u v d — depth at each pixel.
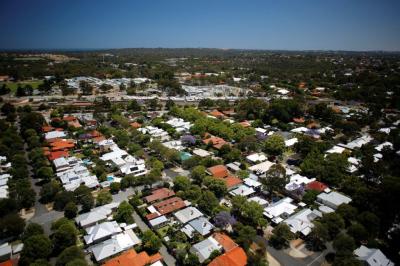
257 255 63.38
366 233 71.44
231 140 151.62
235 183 101.62
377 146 137.38
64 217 81.44
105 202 88.69
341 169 110.88
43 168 106.31
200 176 102.12
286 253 70.62
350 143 143.25
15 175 102.38
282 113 181.50
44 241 65.50
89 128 159.00
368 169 106.44
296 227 77.75
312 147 128.88
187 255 66.56
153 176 99.50
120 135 145.62
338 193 96.88
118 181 104.12
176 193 94.50
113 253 67.25
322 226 72.06
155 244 68.00
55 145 132.75
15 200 85.81
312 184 101.00
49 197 92.94
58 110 192.00
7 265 62.28
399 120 181.62
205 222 78.12
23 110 196.62
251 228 73.62
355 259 62.03
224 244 69.50
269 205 88.69
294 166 122.75
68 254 61.72
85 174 108.12
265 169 115.38
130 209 81.56
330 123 185.25
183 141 138.50
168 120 181.88
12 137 136.25
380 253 66.88
